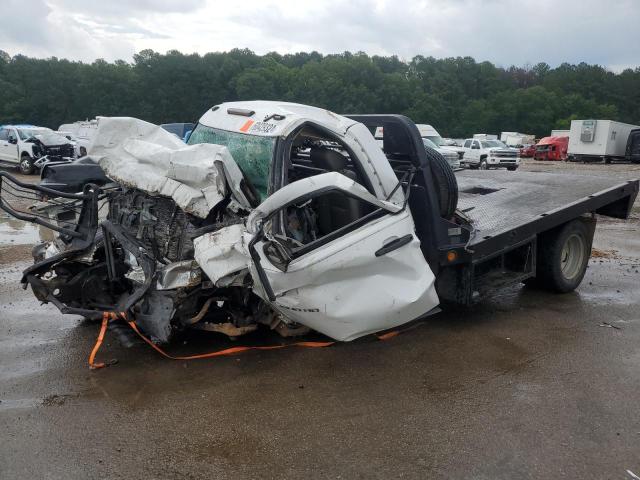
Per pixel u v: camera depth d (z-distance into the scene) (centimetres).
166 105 7400
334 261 411
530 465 324
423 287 461
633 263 810
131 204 488
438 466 324
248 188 433
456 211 559
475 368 457
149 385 426
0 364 462
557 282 639
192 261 427
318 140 513
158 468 323
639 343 506
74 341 513
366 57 8338
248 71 7375
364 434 359
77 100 7250
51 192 484
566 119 9256
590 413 382
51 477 314
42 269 502
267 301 421
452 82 9244
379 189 471
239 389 420
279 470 322
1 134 2361
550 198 668
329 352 488
